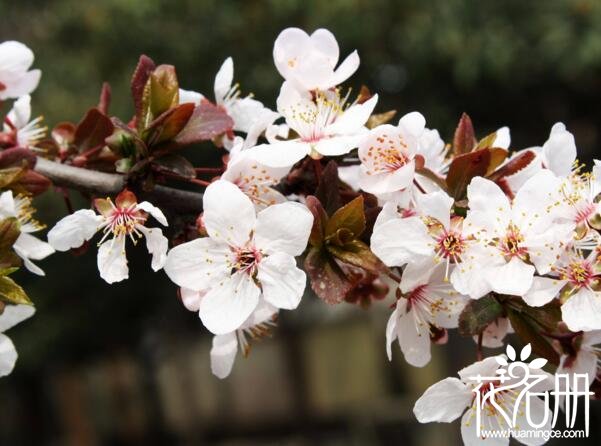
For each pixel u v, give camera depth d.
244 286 0.20
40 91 1.22
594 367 0.20
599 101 1.21
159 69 0.22
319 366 1.72
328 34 0.22
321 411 1.71
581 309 0.19
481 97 1.20
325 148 0.20
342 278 0.20
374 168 0.20
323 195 0.20
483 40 1.12
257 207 0.21
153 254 0.20
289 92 0.21
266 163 0.20
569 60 1.11
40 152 0.24
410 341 0.20
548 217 0.19
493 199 0.20
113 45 1.18
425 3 1.13
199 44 1.17
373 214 0.20
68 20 1.22
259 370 1.83
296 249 0.20
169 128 0.22
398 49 1.16
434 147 0.22
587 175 0.20
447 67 1.16
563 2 1.11
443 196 0.20
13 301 0.21
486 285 0.19
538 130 1.26
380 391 1.67
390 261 0.19
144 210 0.20
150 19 1.17
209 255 0.20
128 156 0.22
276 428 1.82
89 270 1.24
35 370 1.48
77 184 0.22
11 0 1.27
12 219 0.21
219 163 1.10
